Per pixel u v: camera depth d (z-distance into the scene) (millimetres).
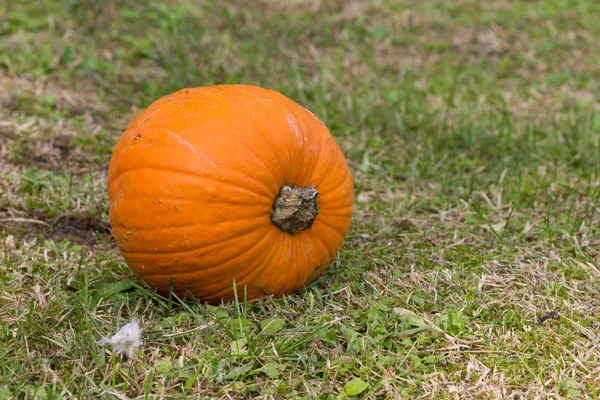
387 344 1560
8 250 1749
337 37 2803
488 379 1509
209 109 1562
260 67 2516
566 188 1986
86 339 1542
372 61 2637
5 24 2529
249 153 1543
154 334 1556
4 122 2104
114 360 1496
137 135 1566
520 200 1961
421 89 2457
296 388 1488
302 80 2436
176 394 1468
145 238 1551
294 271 1604
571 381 1499
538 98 2424
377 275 1712
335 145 1645
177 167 1531
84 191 1929
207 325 1562
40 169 2006
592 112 2252
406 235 1840
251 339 1539
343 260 1751
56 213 1871
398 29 2885
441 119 2277
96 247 1804
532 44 2824
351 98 2357
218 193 1527
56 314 1595
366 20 2934
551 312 1626
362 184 2020
